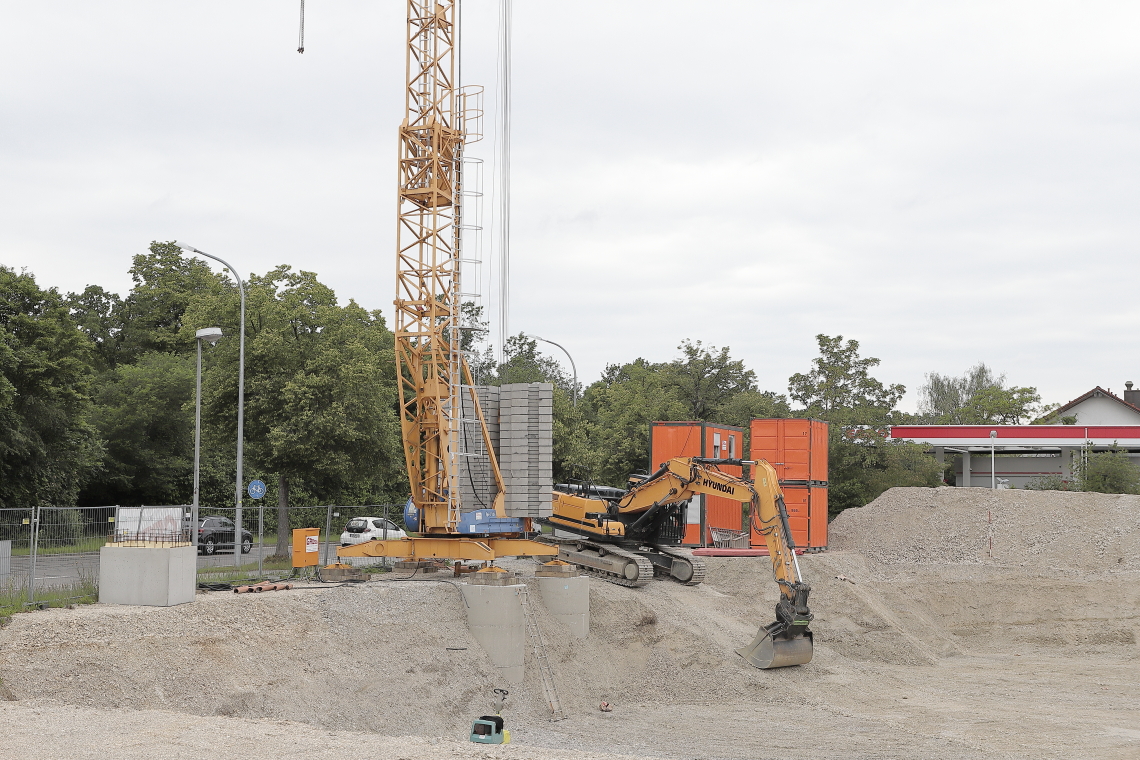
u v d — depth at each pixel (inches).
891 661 1165.1
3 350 1558.8
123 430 2197.3
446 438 1051.3
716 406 2235.5
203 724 525.7
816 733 800.9
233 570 1123.9
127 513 796.6
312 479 1448.1
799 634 999.0
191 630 698.8
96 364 2714.1
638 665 973.2
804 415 2009.1
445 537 1040.8
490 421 1074.7
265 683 679.7
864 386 2016.5
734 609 1189.1
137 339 2768.2
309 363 1392.7
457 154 1083.9
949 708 912.9
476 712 792.3
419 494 1065.5
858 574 1402.6
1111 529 1509.6
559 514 1227.9
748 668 980.6
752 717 861.8
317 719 677.3
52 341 1731.1
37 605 732.7
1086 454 2231.8
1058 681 1064.2
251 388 1393.9
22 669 599.8
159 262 2918.3
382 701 736.3
